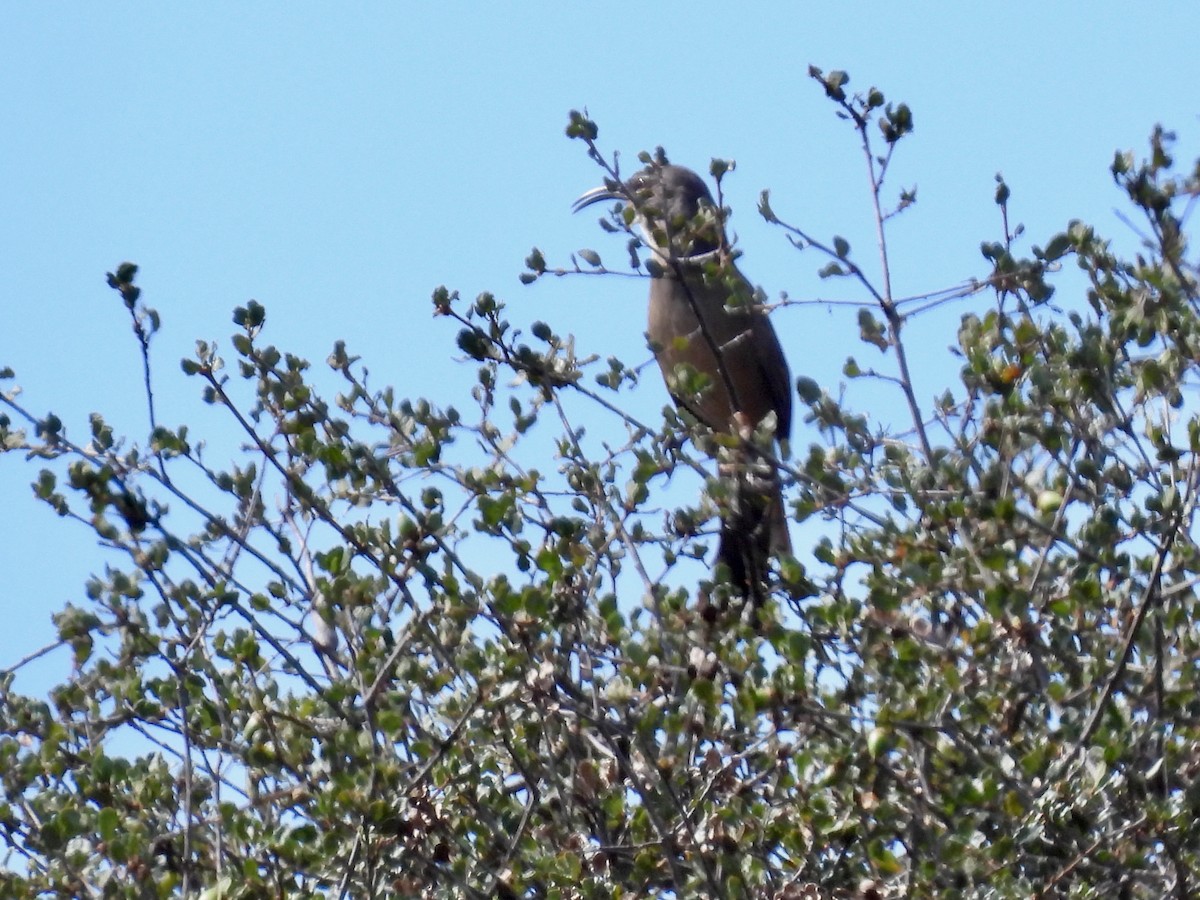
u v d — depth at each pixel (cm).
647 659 776
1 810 809
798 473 823
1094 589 751
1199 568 809
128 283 875
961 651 768
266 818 851
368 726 785
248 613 845
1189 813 744
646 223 946
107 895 720
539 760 846
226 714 847
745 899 742
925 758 777
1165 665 798
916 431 877
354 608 830
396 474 880
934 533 795
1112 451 800
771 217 902
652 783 799
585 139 935
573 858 769
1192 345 775
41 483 857
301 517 912
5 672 862
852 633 796
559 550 841
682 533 889
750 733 826
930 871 731
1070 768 737
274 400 911
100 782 813
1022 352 824
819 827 750
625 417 921
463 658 762
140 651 845
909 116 923
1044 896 714
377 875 771
